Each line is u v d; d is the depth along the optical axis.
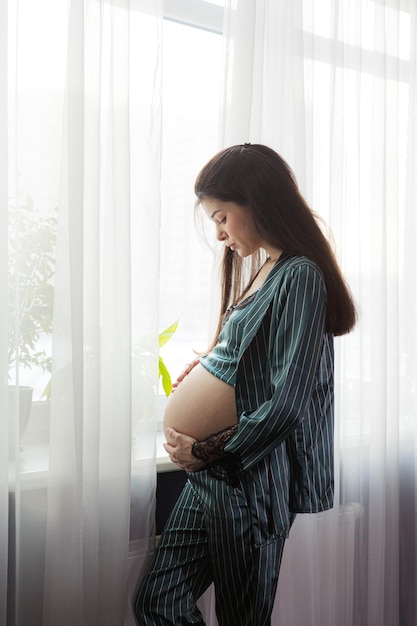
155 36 1.74
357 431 2.15
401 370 2.34
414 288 2.34
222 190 1.56
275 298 1.49
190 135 2.00
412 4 2.32
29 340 1.58
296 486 1.55
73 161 1.55
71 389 1.57
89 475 1.62
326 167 2.09
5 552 1.53
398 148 2.26
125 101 1.65
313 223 1.59
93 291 1.62
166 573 1.64
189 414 1.55
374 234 2.19
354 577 2.22
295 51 1.95
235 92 1.84
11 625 1.58
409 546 2.38
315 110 2.09
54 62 1.60
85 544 1.62
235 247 1.63
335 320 1.57
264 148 1.60
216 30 2.03
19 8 1.57
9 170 1.57
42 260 1.58
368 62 2.20
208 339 1.87
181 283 1.99
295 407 1.41
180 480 1.92
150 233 1.74
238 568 1.51
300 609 2.00
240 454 1.44
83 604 1.61
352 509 2.16
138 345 1.74
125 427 1.66
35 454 1.60
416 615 2.38
